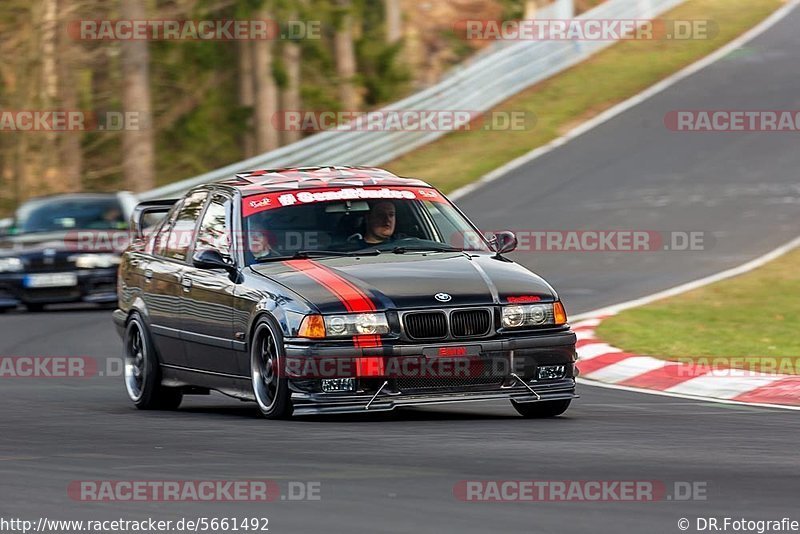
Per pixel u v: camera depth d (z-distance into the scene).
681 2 133.62
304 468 21.78
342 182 31.86
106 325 54.12
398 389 27.16
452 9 171.38
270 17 109.38
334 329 26.95
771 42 117.19
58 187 109.62
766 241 65.19
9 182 113.06
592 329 44.78
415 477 20.88
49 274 60.03
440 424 27.48
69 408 33.03
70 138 110.38
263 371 28.59
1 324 55.34
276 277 28.70
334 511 18.42
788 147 87.00
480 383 27.55
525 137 97.75
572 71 113.88
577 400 32.53
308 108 117.81
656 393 34.09
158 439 25.78
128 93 99.00
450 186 88.06
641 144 91.69
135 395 33.91
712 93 102.81
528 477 20.86
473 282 28.16
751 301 50.00
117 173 121.00
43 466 22.61
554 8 116.25
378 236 30.52
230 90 120.88
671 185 80.69
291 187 31.59
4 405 33.62
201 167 117.88
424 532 17.19
